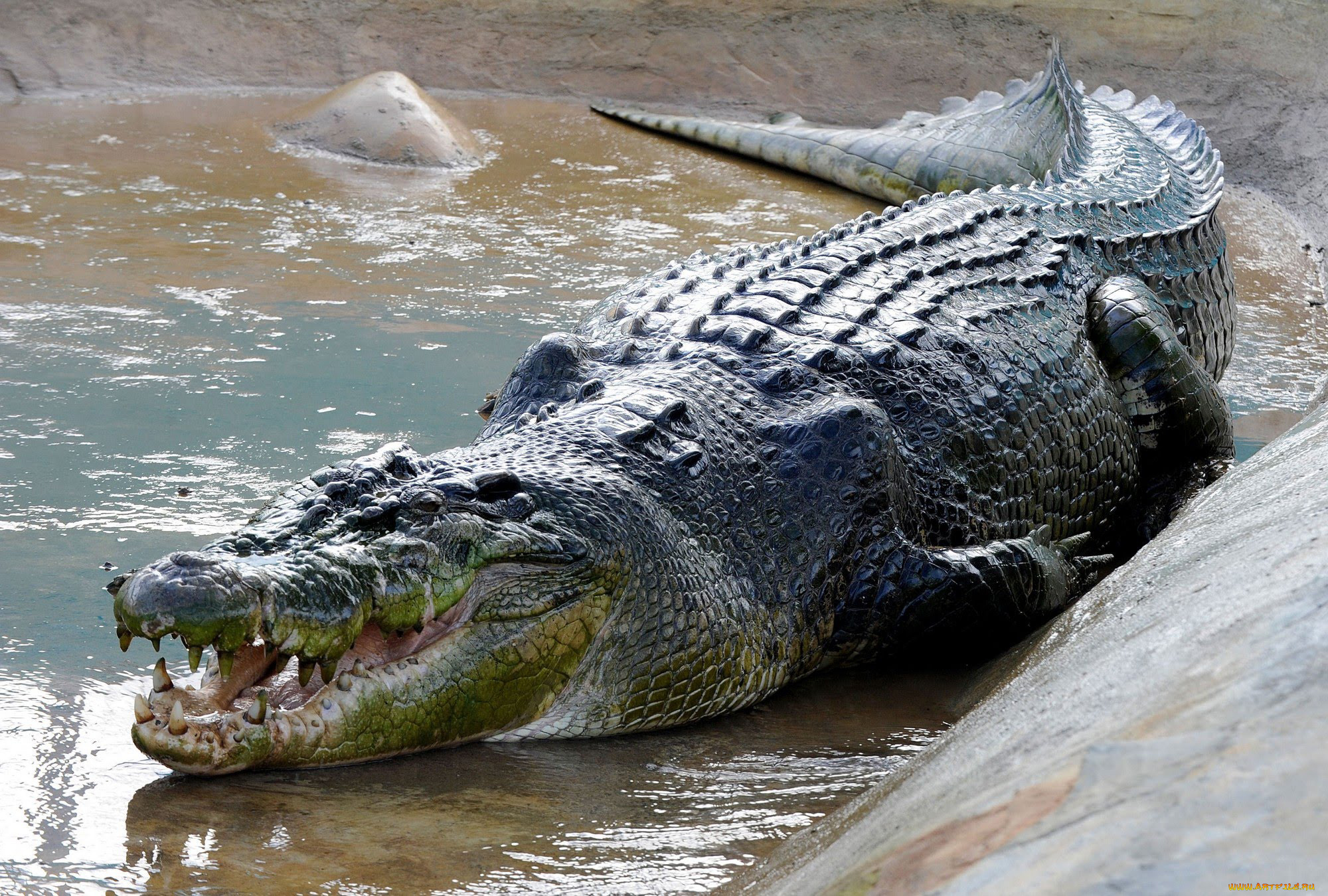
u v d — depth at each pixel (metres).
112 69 32.25
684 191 26.52
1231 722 3.65
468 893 5.97
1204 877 2.94
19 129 26.89
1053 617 11.19
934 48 35.16
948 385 11.55
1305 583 4.52
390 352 15.66
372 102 27.66
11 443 12.13
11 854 6.08
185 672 8.41
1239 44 33.62
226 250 19.66
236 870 6.06
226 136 27.84
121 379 14.12
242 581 6.65
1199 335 16.36
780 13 36.00
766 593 9.69
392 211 22.94
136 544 10.23
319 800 6.99
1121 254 15.27
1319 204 28.88
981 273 13.30
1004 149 25.19
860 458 10.28
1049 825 3.54
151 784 6.98
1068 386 12.91
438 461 8.48
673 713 8.96
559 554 8.22
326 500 7.55
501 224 22.61
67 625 8.88
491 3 36.41
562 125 32.19
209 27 33.88
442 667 7.79
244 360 15.02
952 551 10.60
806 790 7.54
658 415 9.64
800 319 11.59
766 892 5.23
